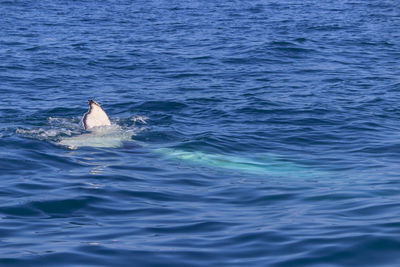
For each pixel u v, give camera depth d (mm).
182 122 19094
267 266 7988
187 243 8953
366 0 68062
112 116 19797
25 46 34219
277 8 58406
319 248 8500
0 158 14508
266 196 11719
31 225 9992
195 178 13250
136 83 25469
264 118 19594
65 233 9539
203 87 24578
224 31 41312
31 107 20812
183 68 28766
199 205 11211
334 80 26234
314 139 17141
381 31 42406
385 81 26016
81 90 24016
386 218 9734
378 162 14562
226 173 13703
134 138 16984
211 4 62469
